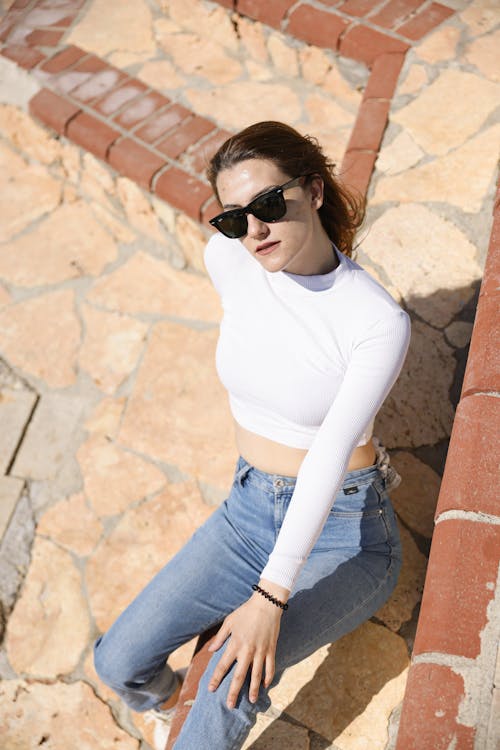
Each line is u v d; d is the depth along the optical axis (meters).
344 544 2.05
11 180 4.46
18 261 4.16
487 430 2.01
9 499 3.42
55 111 4.06
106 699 2.92
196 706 1.83
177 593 2.05
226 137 3.92
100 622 3.08
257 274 1.98
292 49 4.16
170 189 3.69
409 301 2.97
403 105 3.46
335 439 1.78
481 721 1.66
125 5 4.74
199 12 4.46
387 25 3.82
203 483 3.35
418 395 2.81
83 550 3.25
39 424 3.62
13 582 3.21
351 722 2.27
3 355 3.86
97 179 4.11
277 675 1.93
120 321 3.88
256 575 2.08
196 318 3.84
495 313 2.24
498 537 1.87
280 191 1.70
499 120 3.32
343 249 2.03
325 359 1.88
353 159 3.32
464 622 1.77
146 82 4.32
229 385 2.05
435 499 2.64
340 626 1.95
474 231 3.06
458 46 3.64
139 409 3.59
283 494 2.04
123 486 3.39
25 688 2.97
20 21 4.67
